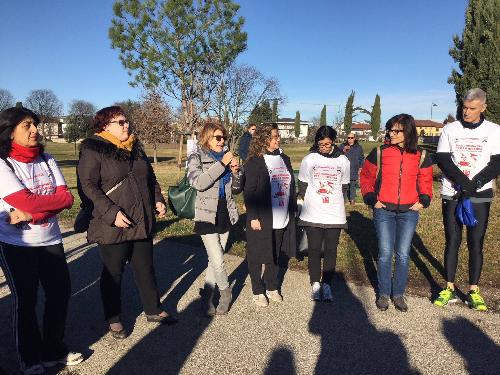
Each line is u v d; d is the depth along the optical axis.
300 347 3.40
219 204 3.89
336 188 4.28
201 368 3.11
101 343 3.49
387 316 3.95
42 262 3.05
